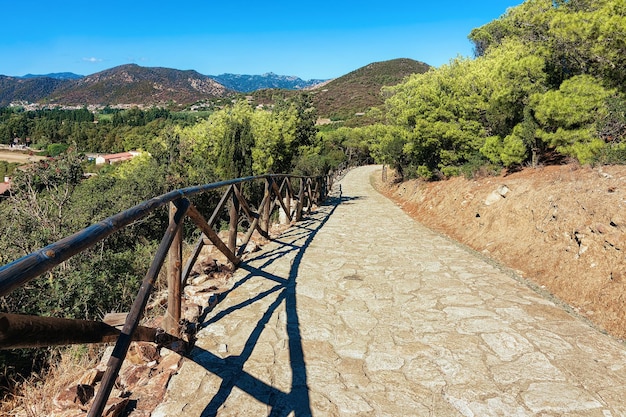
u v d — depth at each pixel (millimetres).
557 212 5551
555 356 2945
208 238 3801
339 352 2947
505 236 6539
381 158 19609
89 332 1669
